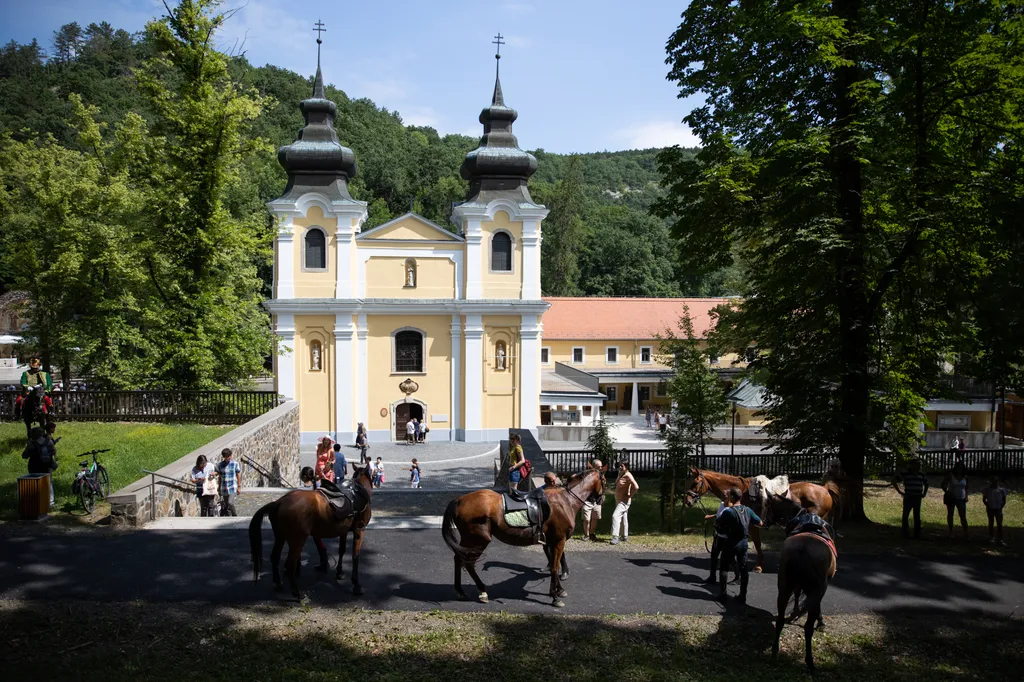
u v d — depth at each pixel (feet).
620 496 49.42
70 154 119.65
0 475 56.29
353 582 36.52
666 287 278.26
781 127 60.23
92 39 432.66
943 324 61.21
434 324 135.03
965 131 61.62
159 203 95.40
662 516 59.21
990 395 134.72
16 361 193.36
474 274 134.82
